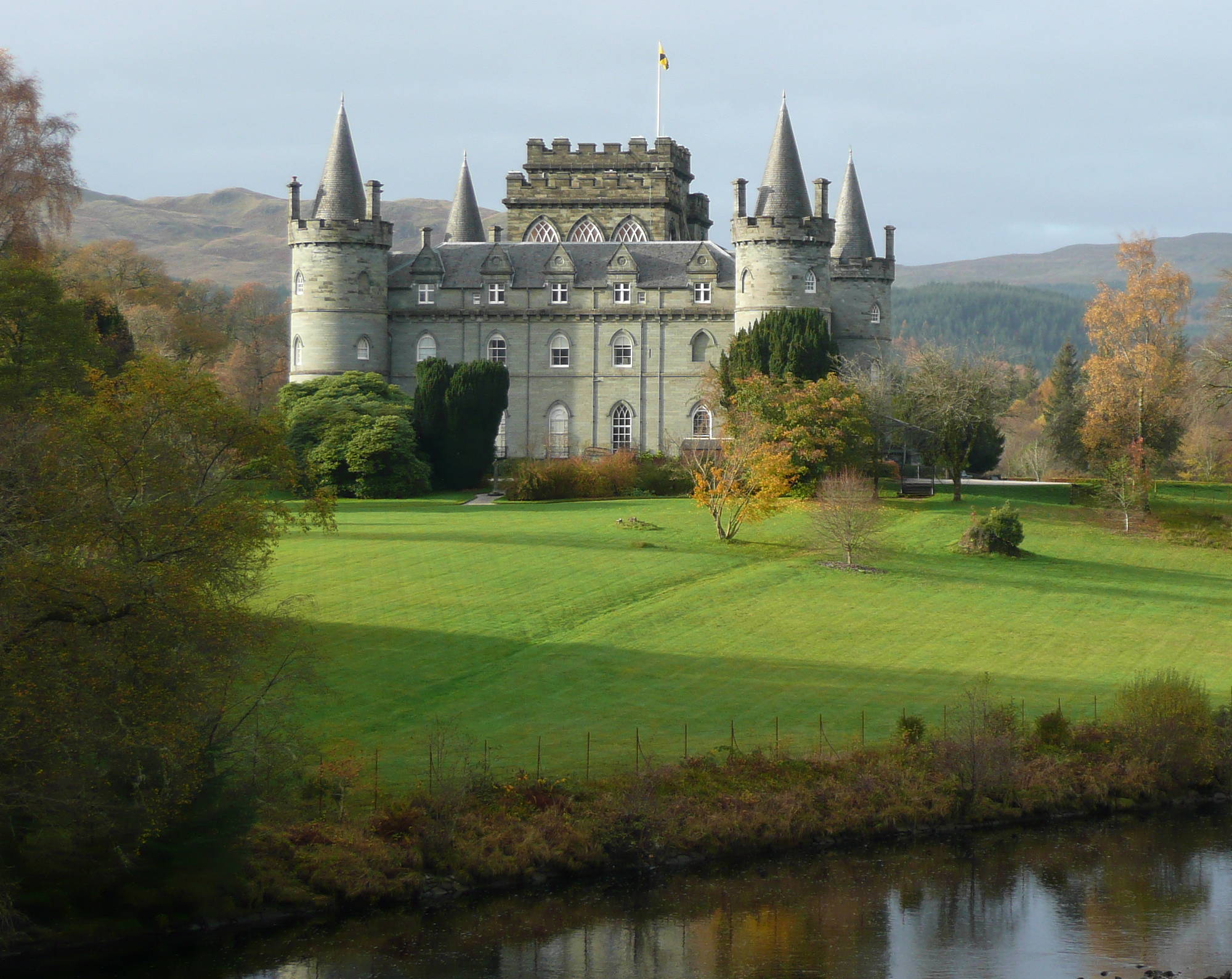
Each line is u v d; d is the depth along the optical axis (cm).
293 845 3284
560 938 3156
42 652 2772
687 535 7369
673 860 3559
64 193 7025
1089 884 3544
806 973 3030
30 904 2941
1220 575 6962
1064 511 8462
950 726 4197
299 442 9569
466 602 5547
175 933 3028
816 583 6212
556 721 4150
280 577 5894
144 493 3123
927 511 8162
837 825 3753
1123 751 4234
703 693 4500
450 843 3391
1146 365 9681
